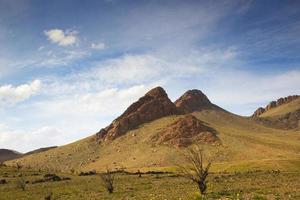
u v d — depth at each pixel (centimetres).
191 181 7119
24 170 13400
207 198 3550
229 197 3472
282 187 4688
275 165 13375
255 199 3247
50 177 10469
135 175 11488
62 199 5056
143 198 4253
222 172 12488
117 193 5484
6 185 8906
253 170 12731
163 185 6606
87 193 5853
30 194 6372
